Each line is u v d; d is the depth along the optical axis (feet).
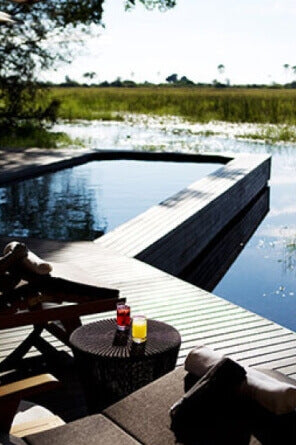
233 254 25.18
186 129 70.85
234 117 83.82
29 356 11.73
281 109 82.99
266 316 18.31
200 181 31.91
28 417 8.12
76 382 10.75
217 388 6.52
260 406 6.48
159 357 8.87
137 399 7.12
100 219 27.48
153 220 23.04
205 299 15.12
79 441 6.41
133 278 16.80
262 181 39.70
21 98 57.77
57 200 30.99
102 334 9.58
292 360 11.41
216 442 6.10
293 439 6.00
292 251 25.38
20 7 54.08
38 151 43.60
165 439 6.34
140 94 105.81
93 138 58.44
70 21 55.06
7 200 30.68
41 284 10.48
